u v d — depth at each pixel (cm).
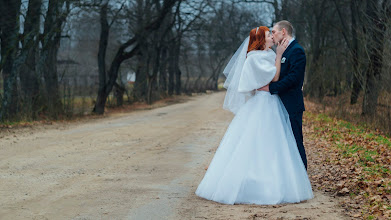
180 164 848
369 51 1675
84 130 1655
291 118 521
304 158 529
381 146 1022
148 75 4272
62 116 2291
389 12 1530
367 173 679
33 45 2239
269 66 516
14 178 717
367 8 1638
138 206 512
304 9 3303
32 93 2220
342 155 909
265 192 496
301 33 3481
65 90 2381
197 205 504
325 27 3195
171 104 4191
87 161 904
